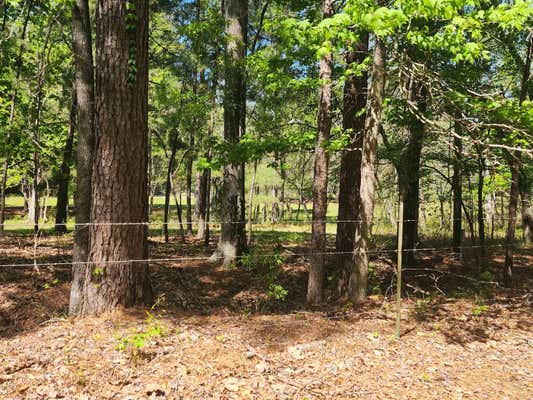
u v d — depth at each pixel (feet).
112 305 19.69
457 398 13.48
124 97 19.10
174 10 49.70
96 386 12.78
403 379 14.67
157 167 92.32
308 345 17.21
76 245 21.40
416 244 47.60
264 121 36.06
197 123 41.29
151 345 15.87
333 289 31.32
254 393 13.00
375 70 23.13
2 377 13.01
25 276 28.50
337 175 45.73
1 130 31.96
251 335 18.15
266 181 75.05
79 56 21.94
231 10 40.52
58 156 41.09
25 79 35.40
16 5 26.50
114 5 18.60
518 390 14.19
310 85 25.68
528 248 51.80
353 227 30.12
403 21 16.49
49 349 15.44
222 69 37.83
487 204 77.25
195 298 29.43
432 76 21.72
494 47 31.50
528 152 18.49
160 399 12.26
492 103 20.42
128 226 19.88
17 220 77.15
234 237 39.24
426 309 23.84
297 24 18.65
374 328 20.07
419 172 38.81
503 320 21.89
